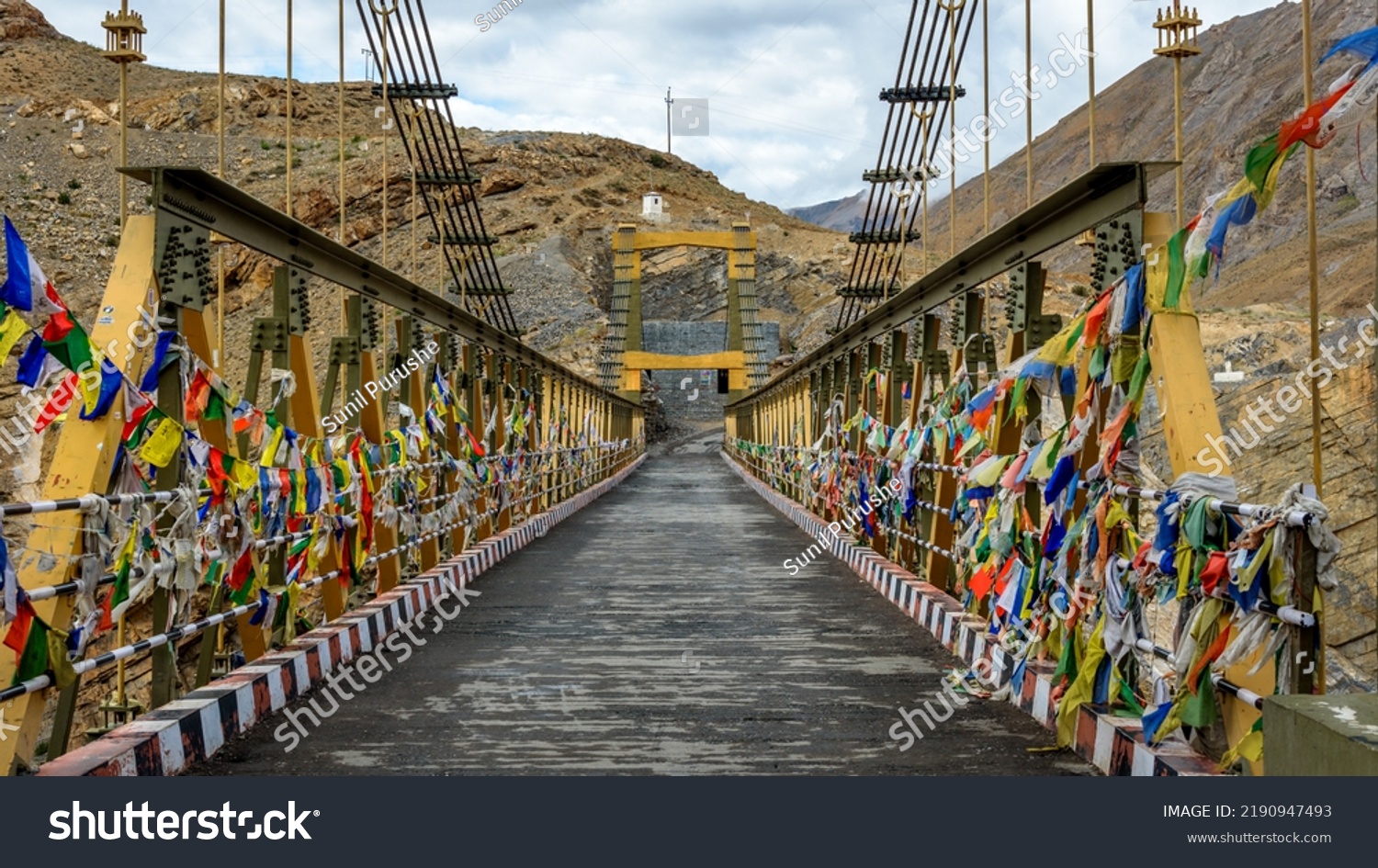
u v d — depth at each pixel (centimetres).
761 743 518
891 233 2205
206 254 531
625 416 4000
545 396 1861
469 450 1172
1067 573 519
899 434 995
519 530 1433
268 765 485
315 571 734
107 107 10269
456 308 1090
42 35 12138
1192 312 424
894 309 1073
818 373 1725
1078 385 516
